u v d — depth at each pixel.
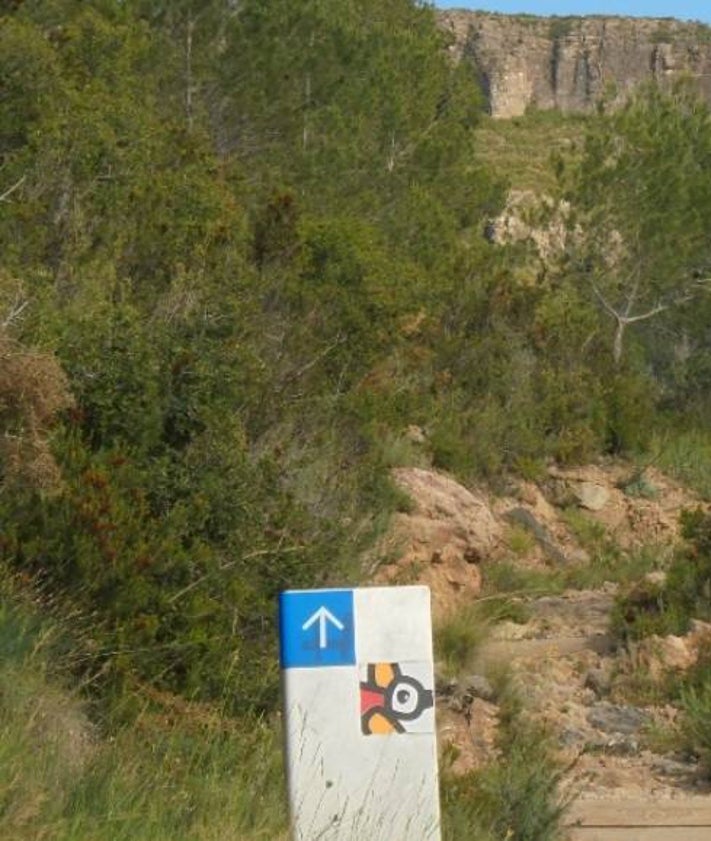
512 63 113.06
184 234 17.84
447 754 11.00
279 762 9.24
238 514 12.15
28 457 10.38
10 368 10.59
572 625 19.89
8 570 9.83
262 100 31.33
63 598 9.96
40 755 7.85
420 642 6.76
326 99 33.41
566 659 17.64
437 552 20.03
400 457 22.33
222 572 11.48
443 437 25.14
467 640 16.20
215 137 30.94
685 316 37.72
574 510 26.59
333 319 21.03
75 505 10.34
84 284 15.48
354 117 33.84
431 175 38.28
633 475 28.08
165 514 11.78
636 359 36.19
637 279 37.12
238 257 18.02
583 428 28.33
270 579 12.36
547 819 10.13
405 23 47.66
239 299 16.05
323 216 27.14
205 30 31.09
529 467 26.56
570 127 99.75
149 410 12.42
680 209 37.19
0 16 21.34
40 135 17.69
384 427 21.92
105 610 10.13
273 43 31.41
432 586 19.61
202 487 12.09
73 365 12.42
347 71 34.44
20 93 18.59
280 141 31.83
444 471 25.06
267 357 17.97
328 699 6.71
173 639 10.40
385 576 18.36
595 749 13.83
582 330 30.92
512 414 27.44
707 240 38.12
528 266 37.41
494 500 25.36
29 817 7.06
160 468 12.12
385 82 36.19
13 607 9.47
